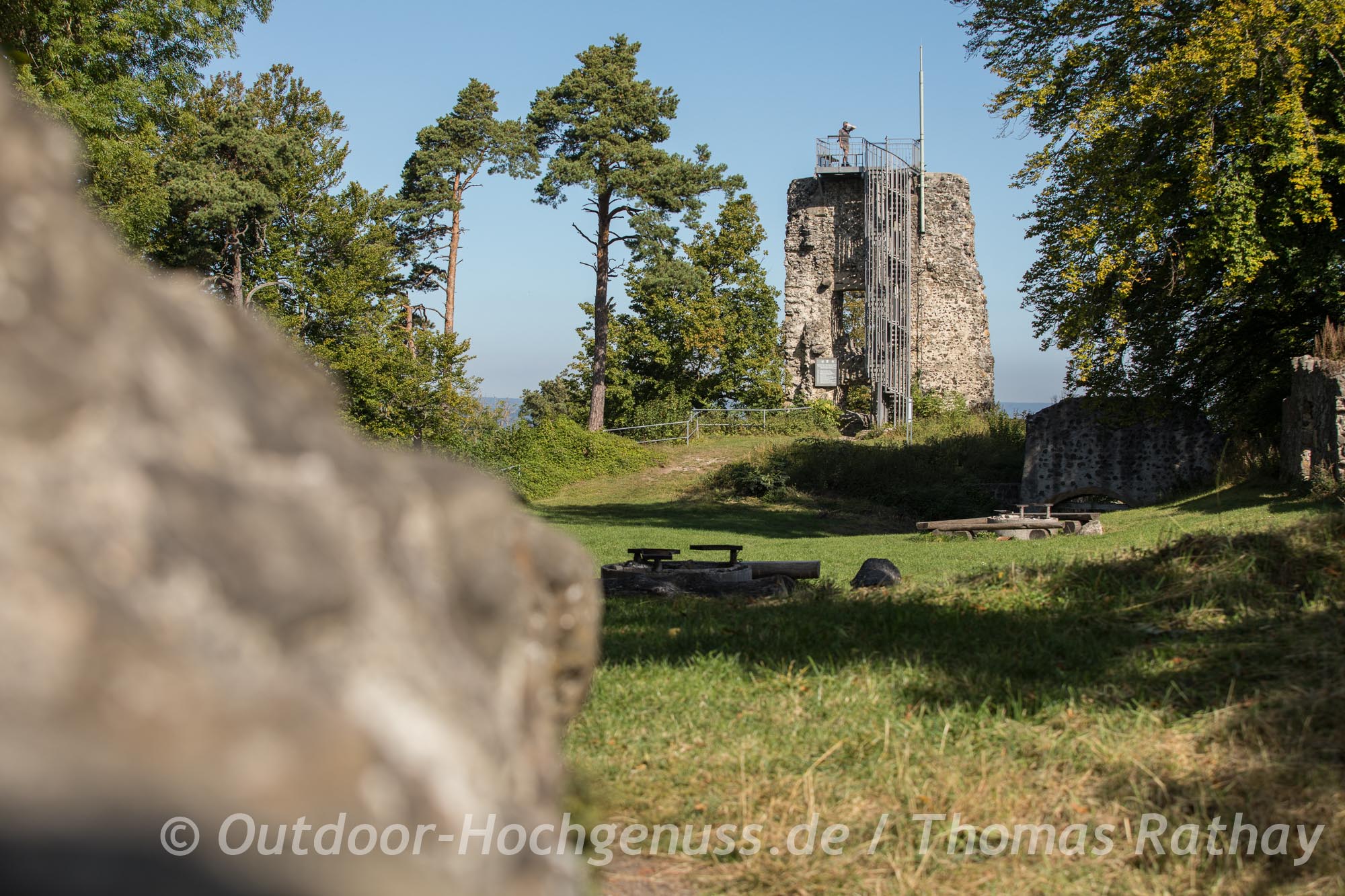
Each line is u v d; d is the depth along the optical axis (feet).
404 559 3.39
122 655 2.56
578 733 17.53
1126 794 14.20
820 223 155.84
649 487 119.96
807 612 28.35
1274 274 74.08
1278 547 25.02
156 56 62.95
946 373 151.33
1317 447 59.36
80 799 2.28
